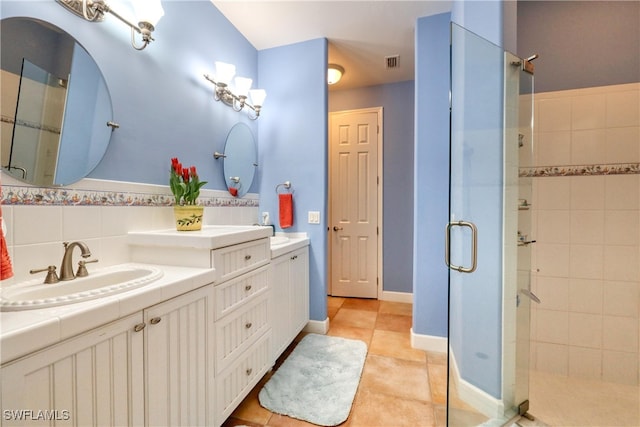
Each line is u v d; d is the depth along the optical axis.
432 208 2.15
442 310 2.13
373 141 3.33
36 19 1.03
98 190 1.23
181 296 1.06
